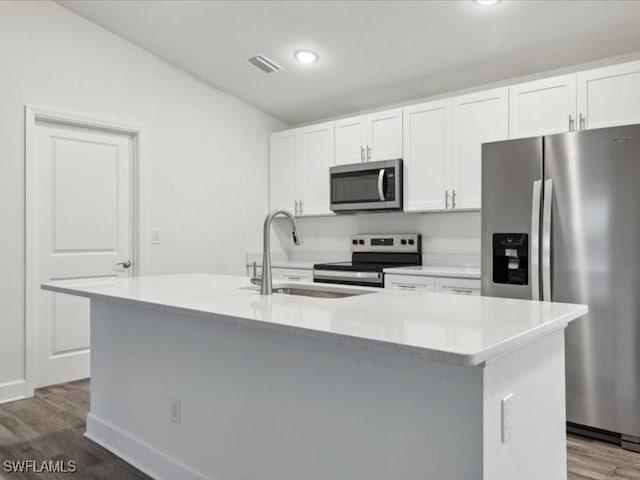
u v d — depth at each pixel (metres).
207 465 2.01
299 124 5.07
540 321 1.42
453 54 3.44
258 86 4.32
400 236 4.21
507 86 3.54
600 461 2.30
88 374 3.70
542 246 2.64
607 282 2.47
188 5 3.23
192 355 2.06
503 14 2.93
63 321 3.55
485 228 2.90
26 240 3.25
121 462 2.35
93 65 3.59
